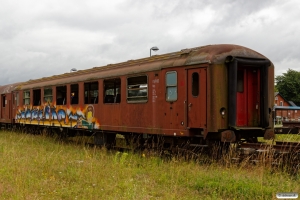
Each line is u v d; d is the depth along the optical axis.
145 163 10.19
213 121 9.59
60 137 17.62
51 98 17.98
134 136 12.84
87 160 10.34
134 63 12.77
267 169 8.33
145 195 6.88
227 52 9.84
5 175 8.48
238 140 10.13
